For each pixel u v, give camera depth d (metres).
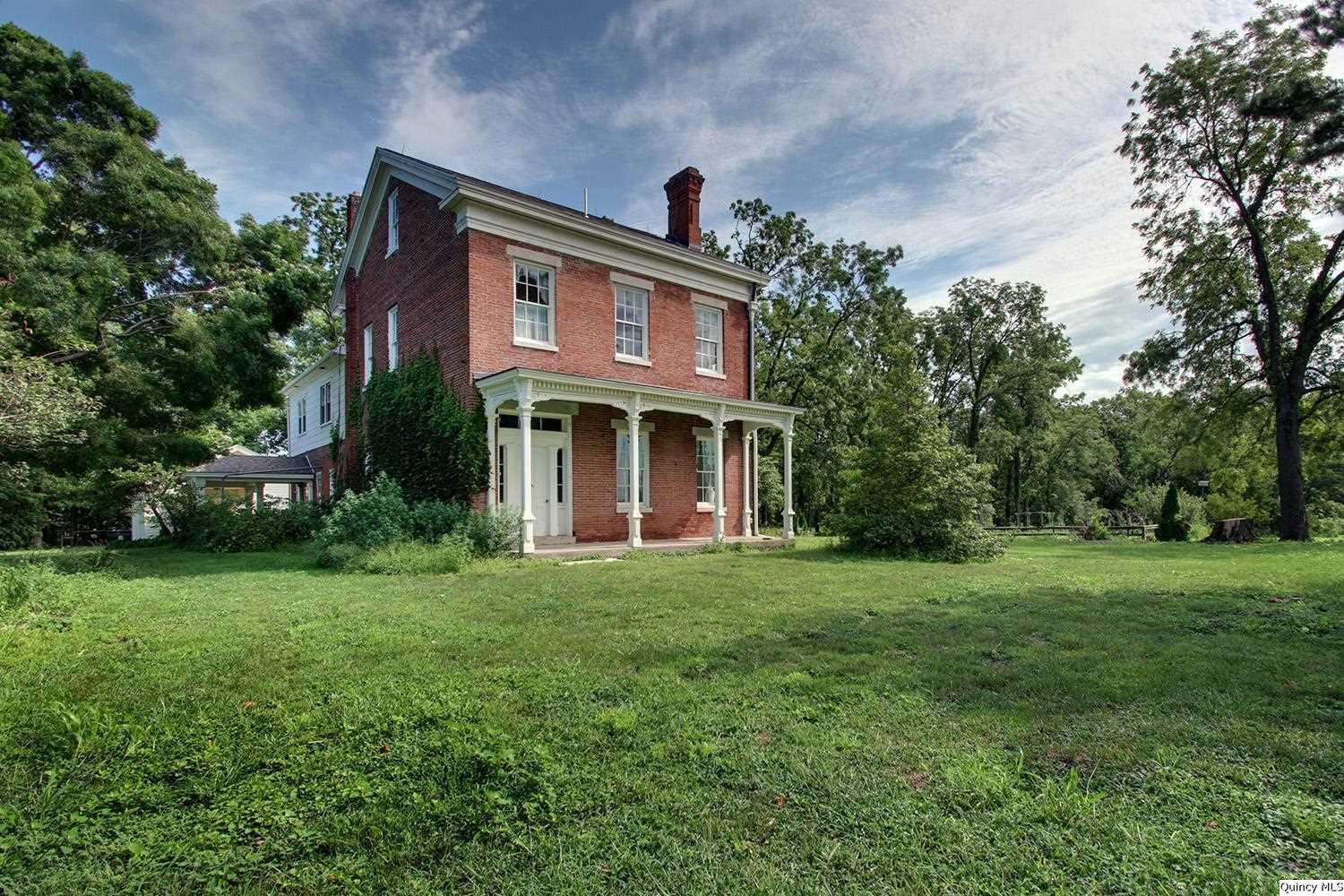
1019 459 39.81
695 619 6.34
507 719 3.54
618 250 15.60
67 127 16.22
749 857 2.29
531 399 12.27
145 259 17.92
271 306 20.20
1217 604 7.10
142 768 2.98
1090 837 2.36
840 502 14.75
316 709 3.74
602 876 2.19
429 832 2.47
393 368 16.58
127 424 17.61
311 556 12.71
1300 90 10.21
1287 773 2.87
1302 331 20.42
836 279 25.59
